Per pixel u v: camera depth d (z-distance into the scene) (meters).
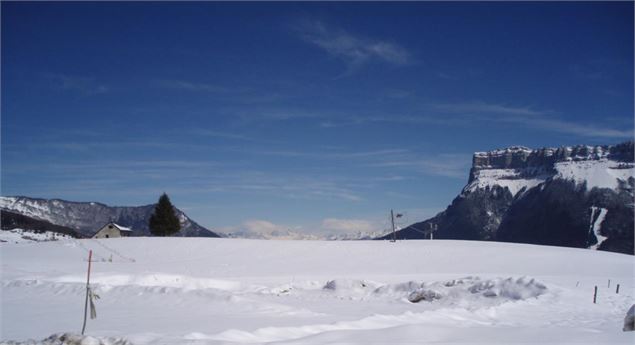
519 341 12.95
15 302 21.41
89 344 12.27
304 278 41.88
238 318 18.19
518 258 57.09
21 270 37.78
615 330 17.67
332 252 60.62
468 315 22.12
